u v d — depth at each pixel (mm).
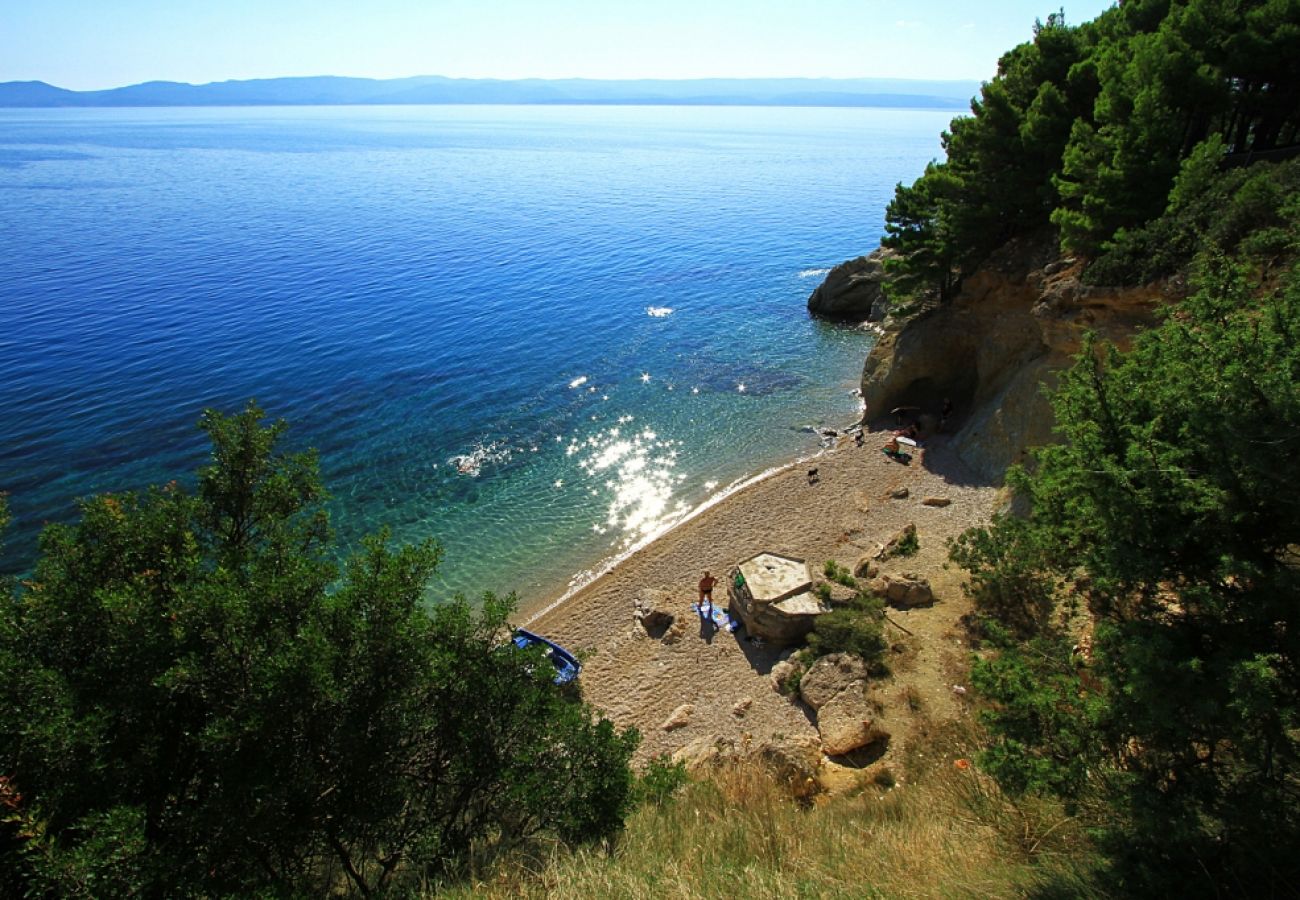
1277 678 8641
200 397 49375
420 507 38500
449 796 11555
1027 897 9148
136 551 10930
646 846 11242
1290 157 30859
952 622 24094
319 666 9055
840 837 11766
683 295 76312
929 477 37500
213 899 8516
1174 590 9977
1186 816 8750
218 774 9352
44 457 41219
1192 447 9688
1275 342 8836
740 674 26031
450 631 11148
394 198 144000
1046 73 38938
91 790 8648
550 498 39500
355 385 52312
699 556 33812
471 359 57656
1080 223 28953
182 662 8820
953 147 41438
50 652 9633
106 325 63125
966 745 16250
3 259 85500
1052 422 32094
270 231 108000
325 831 9930
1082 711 10383
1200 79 29625
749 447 44406
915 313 45656
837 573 29281
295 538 12562
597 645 28953
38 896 7555
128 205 128500
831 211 130125
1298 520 8680
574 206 135000
